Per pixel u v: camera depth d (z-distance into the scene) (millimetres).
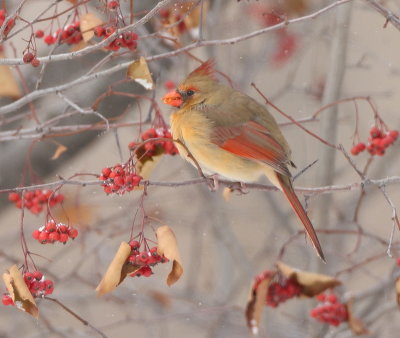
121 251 6680
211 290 12258
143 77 7734
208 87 8562
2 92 8523
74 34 7957
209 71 8695
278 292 8461
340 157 13602
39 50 11180
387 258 12375
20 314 11086
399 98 13734
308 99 12688
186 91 8539
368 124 13352
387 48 13383
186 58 10773
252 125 8328
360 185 7801
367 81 13648
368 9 10672
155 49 10383
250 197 13453
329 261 11109
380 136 8852
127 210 12180
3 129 10977
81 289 12062
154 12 6805
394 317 11445
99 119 10859
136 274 6840
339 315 9016
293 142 12906
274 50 12047
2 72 8539
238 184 8539
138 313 12258
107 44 6906
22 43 12188
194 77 8602
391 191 14359
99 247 11180
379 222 14375
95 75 7812
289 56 12125
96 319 12602
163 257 6723
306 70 13328
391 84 13641
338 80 10844
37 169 11180
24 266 6828
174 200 13055
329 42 12227
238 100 8500
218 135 8312
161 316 11008
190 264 12320
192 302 11500
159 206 12758
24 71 10883
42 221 12570
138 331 12461
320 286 8375
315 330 10625
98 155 13453
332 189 7996
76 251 12977
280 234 12555
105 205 11797
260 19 11570
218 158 8406
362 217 13594
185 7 8617
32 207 8586
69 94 10727
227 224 11984
